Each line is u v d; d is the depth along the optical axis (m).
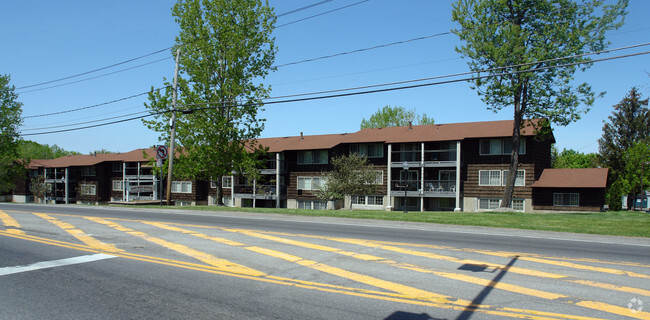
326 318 5.54
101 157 62.56
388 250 10.36
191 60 29.72
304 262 8.96
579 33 25.77
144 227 14.44
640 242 12.11
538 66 26.45
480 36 27.08
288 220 17.89
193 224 15.59
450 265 8.70
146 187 33.72
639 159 42.81
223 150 30.84
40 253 9.80
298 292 6.74
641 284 7.23
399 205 40.41
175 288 6.98
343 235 12.96
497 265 8.72
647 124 51.78
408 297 6.47
